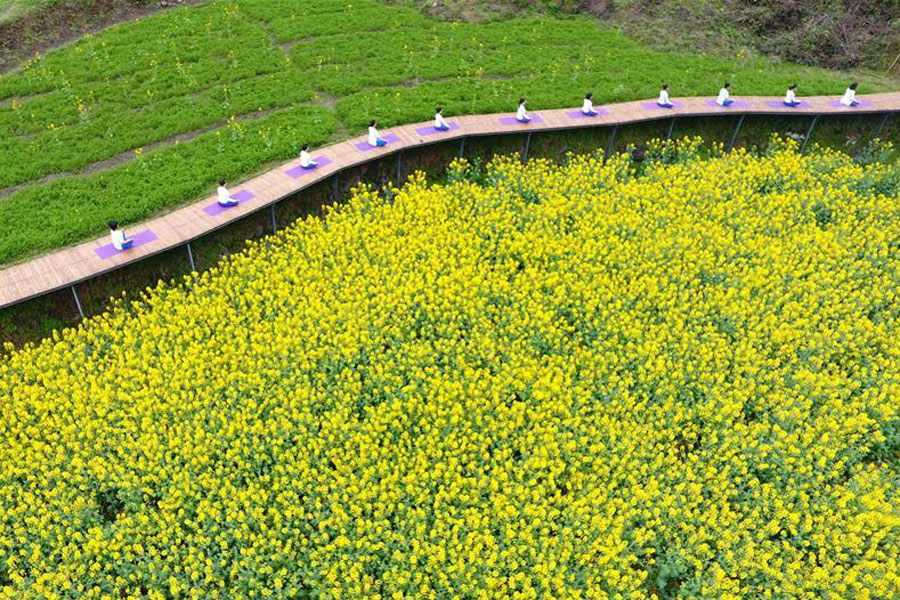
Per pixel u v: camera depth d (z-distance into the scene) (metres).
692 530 14.07
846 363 18.16
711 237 21.20
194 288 18.80
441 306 18.48
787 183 24.19
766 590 13.16
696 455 15.48
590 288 19.38
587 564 13.57
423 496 14.30
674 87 28.41
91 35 28.89
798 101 27.58
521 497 14.41
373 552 13.66
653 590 13.80
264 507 14.33
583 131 26.17
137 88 25.78
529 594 12.89
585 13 34.25
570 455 15.33
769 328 18.53
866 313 19.45
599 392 16.73
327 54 28.81
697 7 33.84
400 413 15.91
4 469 14.48
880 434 15.80
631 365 17.55
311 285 18.72
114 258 18.17
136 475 14.77
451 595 13.04
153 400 15.88
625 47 31.75
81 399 15.88
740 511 14.83
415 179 23.69
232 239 20.66
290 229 21.39
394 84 27.41
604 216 21.86
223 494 14.16
